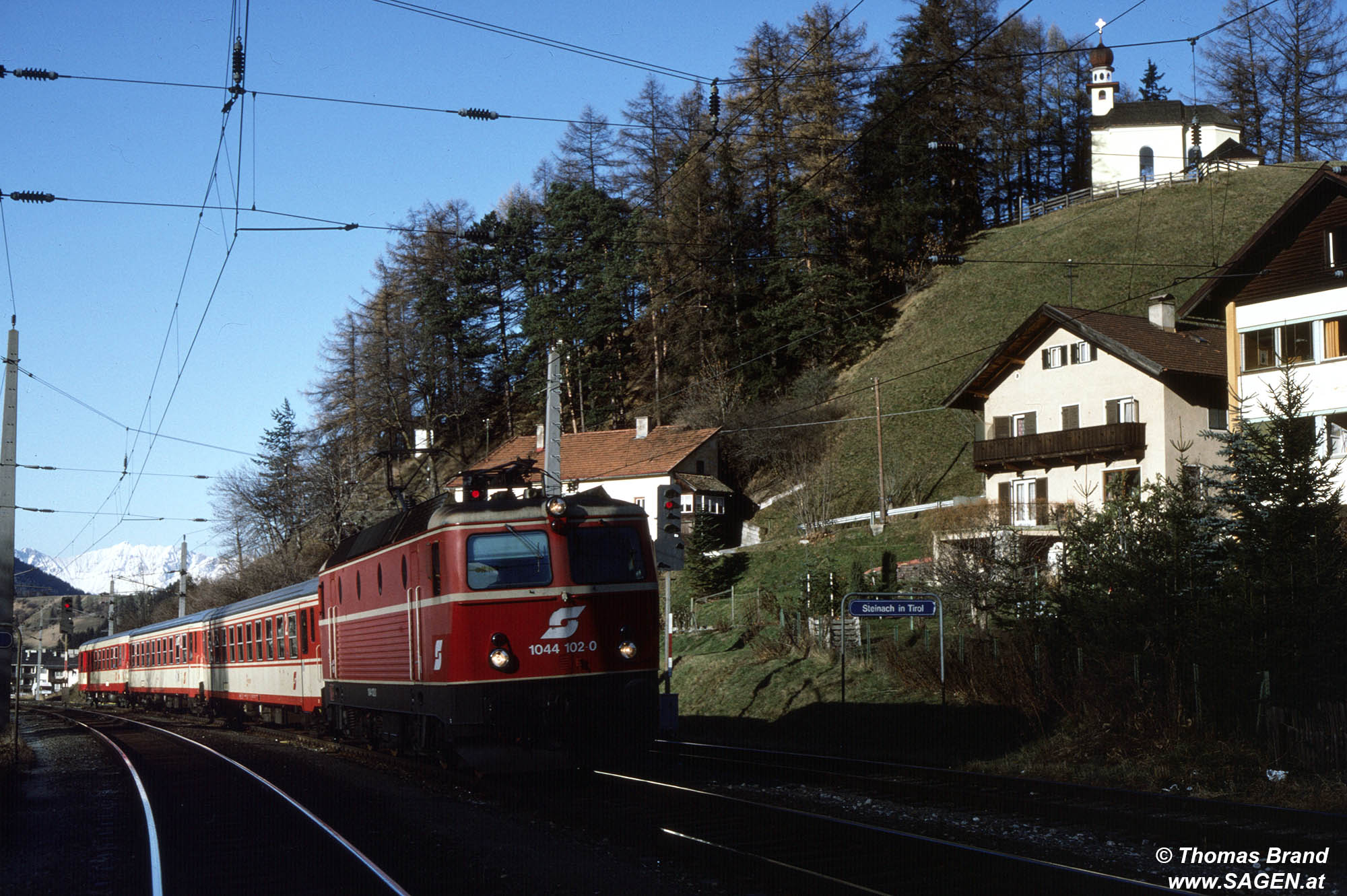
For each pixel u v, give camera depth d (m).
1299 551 15.60
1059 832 10.71
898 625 30.00
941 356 64.44
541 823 11.12
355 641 18.16
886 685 23.73
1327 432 28.70
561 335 71.31
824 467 56.50
